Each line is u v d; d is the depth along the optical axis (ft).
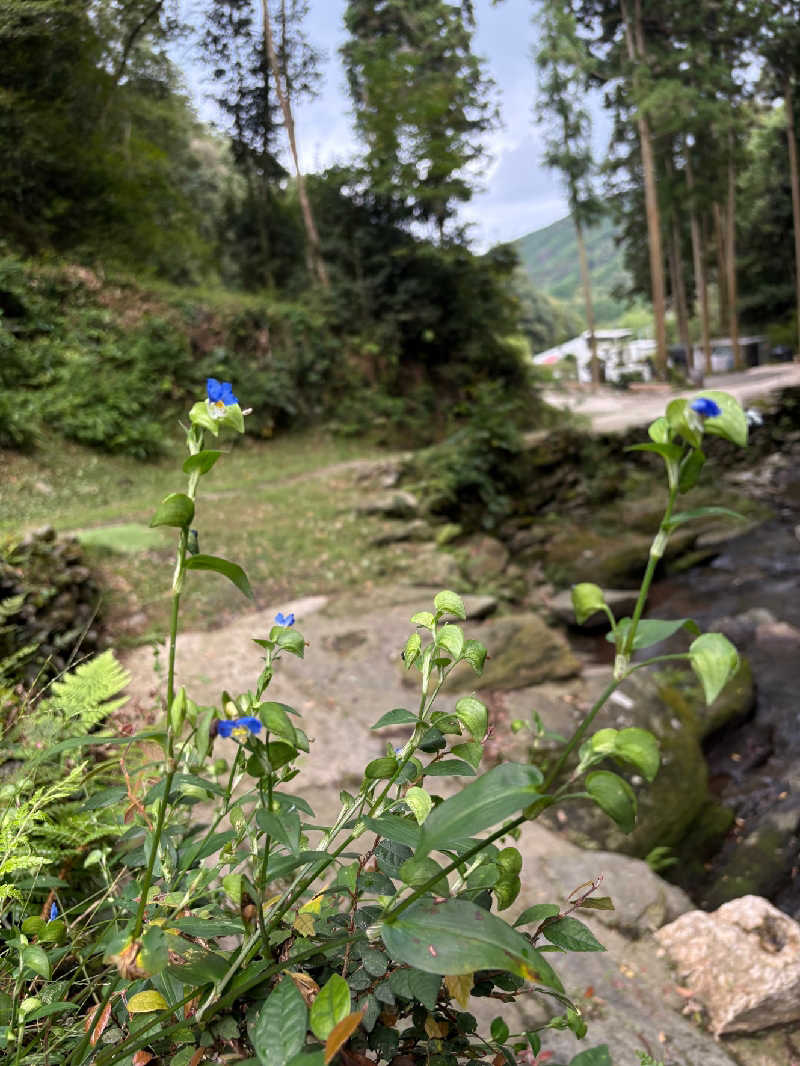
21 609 18.80
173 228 79.20
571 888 14.11
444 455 50.34
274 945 3.73
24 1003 3.99
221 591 28.45
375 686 21.94
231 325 63.36
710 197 138.21
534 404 82.17
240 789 13.51
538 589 39.91
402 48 86.89
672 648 30.68
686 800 18.78
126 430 47.42
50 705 8.93
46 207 60.80
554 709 21.77
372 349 70.59
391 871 3.95
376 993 3.46
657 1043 10.52
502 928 2.84
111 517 36.83
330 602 28.68
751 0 123.65
